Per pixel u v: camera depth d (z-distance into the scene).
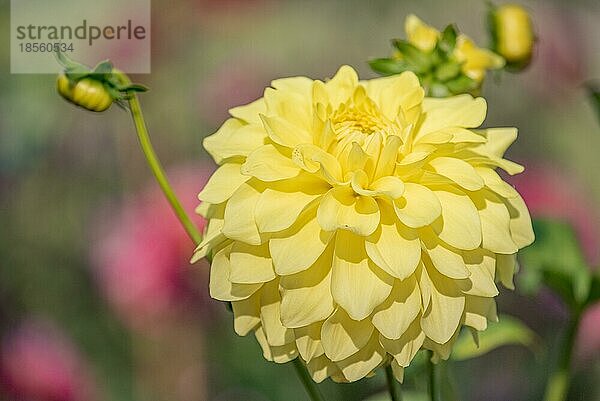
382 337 0.49
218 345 0.87
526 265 0.63
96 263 0.85
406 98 0.52
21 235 0.92
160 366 0.87
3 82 0.94
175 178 0.84
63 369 0.84
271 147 0.50
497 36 0.64
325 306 0.49
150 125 0.97
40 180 0.94
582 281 0.63
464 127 0.53
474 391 0.89
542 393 0.89
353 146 0.49
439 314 0.49
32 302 0.91
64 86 0.56
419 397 0.65
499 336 0.63
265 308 0.50
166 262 0.82
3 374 0.84
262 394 0.87
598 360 0.87
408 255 0.49
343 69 0.54
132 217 0.83
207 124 0.98
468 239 0.49
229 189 0.50
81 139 0.95
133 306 0.83
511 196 0.50
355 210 0.49
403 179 0.50
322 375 0.50
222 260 0.51
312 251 0.49
